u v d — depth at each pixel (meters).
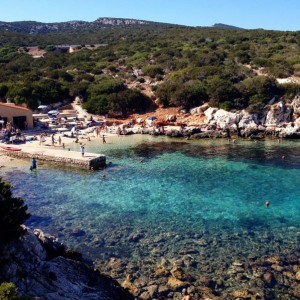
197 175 42.81
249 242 25.89
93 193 36.81
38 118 76.69
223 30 168.00
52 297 16.30
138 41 149.50
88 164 46.22
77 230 27.80
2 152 54.62
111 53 125.62
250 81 77.25
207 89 79.38
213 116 72.94
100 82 92.00
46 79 90.12
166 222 29.52
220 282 20.94
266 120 71.06
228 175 42.59
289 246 25.22
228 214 31.05
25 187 38.88
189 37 149.25
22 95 80.62
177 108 80.50
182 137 67.25
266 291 20.08
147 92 87.50
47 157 49.81
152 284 20.81
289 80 83.75
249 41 127.12
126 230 27.98
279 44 116.56
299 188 37.44
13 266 17.23
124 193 36.75
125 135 69.19
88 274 20.44
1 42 159.88
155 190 37.59
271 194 35.81
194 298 19.39
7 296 12.84
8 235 18.20
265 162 48.31
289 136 65.19
